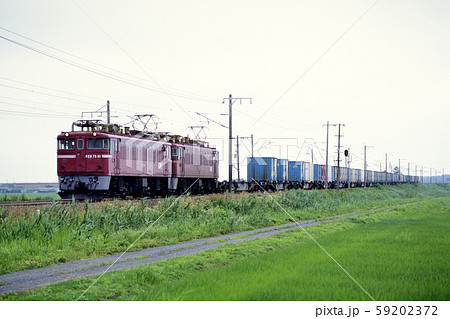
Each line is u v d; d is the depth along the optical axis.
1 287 11.02
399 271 12.20
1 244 15.87
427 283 10.74
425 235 21.17
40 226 17.69
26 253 15.35
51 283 11.32
